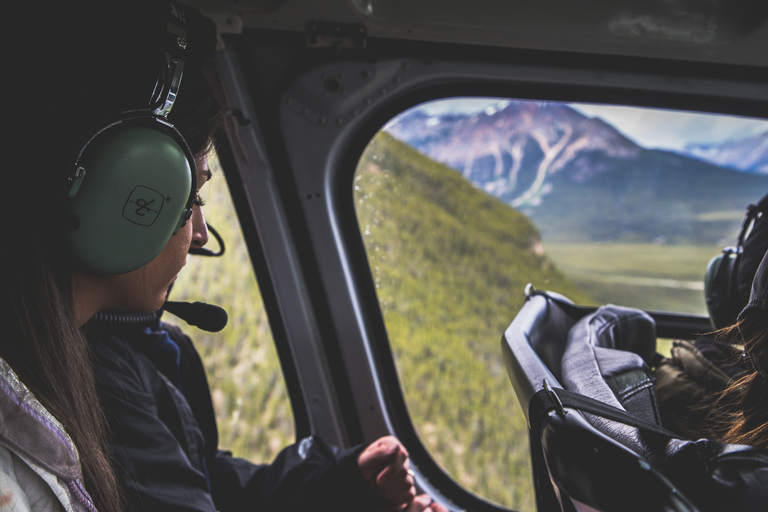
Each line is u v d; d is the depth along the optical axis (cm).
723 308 113
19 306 50
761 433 58
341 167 174
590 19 149
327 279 179
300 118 165
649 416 75
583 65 162
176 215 58
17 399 46
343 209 178
